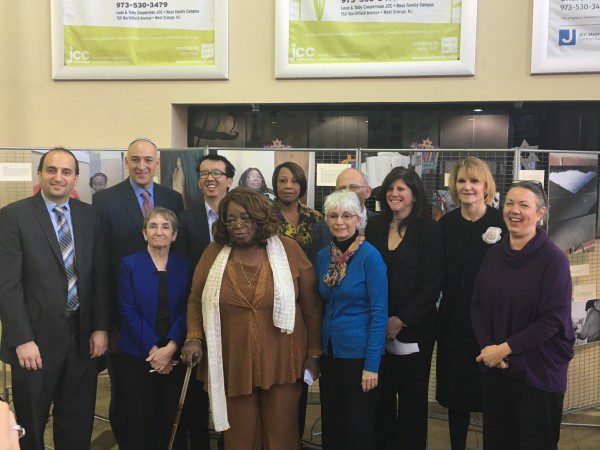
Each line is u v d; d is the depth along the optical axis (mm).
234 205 2094
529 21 3461
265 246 2180
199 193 3320
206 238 2643
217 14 3711
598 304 3344
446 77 3566
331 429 2236
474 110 3834
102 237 2518
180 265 2463
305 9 3637
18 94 3914
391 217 2436
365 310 2158
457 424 2465
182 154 3326
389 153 3266
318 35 3645
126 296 2375
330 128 3986
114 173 3348
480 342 2049
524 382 1925
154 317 2369
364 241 2203
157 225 2363
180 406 2154
